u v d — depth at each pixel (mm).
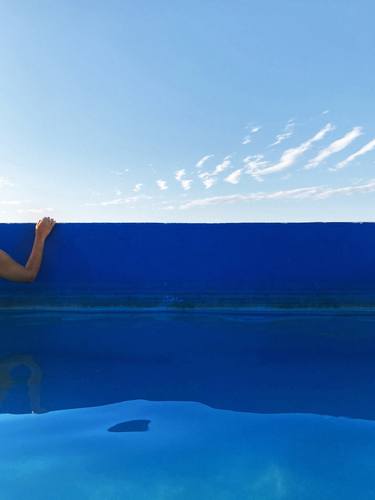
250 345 2695
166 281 3615
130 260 3605
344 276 3541
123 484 1271
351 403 1831
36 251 3420
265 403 1830
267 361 2383
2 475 1315
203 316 3510
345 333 2984
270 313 3570
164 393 1938
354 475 1311
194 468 1347
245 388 1998
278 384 2039
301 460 1395
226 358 2447
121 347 2656
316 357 2451
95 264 3594
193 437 1538
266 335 2932
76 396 1904
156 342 2762
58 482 1277
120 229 3600
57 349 2611
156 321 3342
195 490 1237
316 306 3553
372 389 1979
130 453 1437
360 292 3529
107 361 2389
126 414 1729
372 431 1583
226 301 3602
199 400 1861
